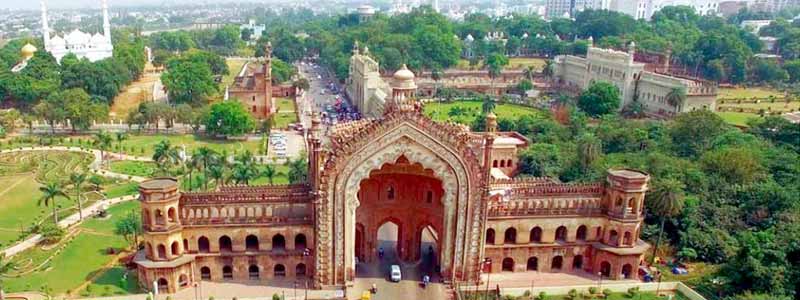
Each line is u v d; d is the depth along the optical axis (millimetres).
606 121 173500
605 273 92188
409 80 79812
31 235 105938
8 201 122062
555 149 139875
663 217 97250
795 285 83375
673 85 192125
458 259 86750
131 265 92562
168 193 81000
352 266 85625
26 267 92938
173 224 82625
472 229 85125
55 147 162125
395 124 79312
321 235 83062
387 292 85688
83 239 103625
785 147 144625
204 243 86625
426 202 91562
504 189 91062
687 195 108625
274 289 85625
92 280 88438
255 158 149625
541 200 91062
